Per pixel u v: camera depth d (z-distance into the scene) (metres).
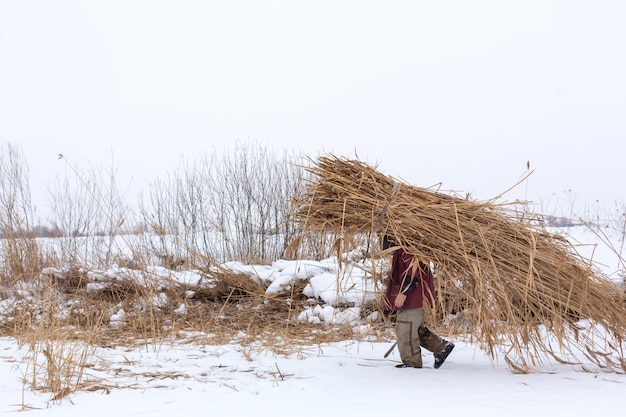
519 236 5.36
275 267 11.07
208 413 4.01
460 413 3.95
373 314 8.72
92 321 8.55
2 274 10.55
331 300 9.06
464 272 5.33
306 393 4.66
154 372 5.52
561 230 5.89
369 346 7.14
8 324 8.33
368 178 5.41
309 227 5.68
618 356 6.04
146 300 9.49
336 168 5.56
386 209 5.25
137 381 5.15
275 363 5.69
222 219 13.30
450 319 7.89
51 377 4.92
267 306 9.71
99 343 7.06
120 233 11.78
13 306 9.39
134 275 10.32
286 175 13.62
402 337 5.61
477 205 5.38
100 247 11.73
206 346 7.07
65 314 9.06
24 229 11.26
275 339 7.46
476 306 5.55
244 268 10.92
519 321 5.53
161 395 4.61
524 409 4.05
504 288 5.34
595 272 5.64
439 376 5.29
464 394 4.56
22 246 10.99
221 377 5.32
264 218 13.38
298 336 7.74
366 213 5.33
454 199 5.47
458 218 5.31
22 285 10.38
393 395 4.56
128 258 11.27
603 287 5.51
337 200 5.43
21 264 10.65
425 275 5.54
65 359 5.23
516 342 5.50
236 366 5.83
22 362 5.86
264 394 4.65
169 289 10.16
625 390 4.67
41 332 6.47
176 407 4.21
